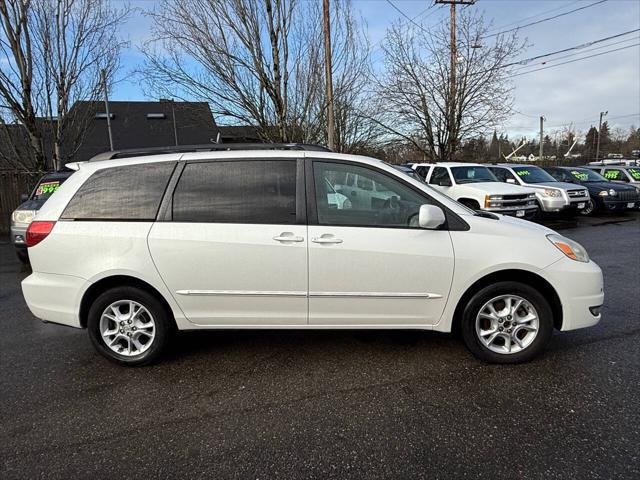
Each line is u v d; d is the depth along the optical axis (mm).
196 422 2701
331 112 11977
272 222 3234
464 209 3477
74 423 2713
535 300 3242
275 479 2193
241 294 3268
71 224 3322
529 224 3578
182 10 9969
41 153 11188
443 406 2811
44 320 3445
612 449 2350
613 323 4133
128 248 3256
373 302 3279
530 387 3012
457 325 3451
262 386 3125
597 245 8594
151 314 3379
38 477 2236
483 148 26281
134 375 3334
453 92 17797
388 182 3318
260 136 11609
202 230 3232
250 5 10070
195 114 11188
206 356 3635
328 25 11617
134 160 3406
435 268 3217
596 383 3045
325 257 3201
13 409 2883
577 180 14211
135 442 2514
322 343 3846
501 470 2215
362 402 2883
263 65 10625
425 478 2174
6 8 9703
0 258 8539
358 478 2188
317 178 3301
